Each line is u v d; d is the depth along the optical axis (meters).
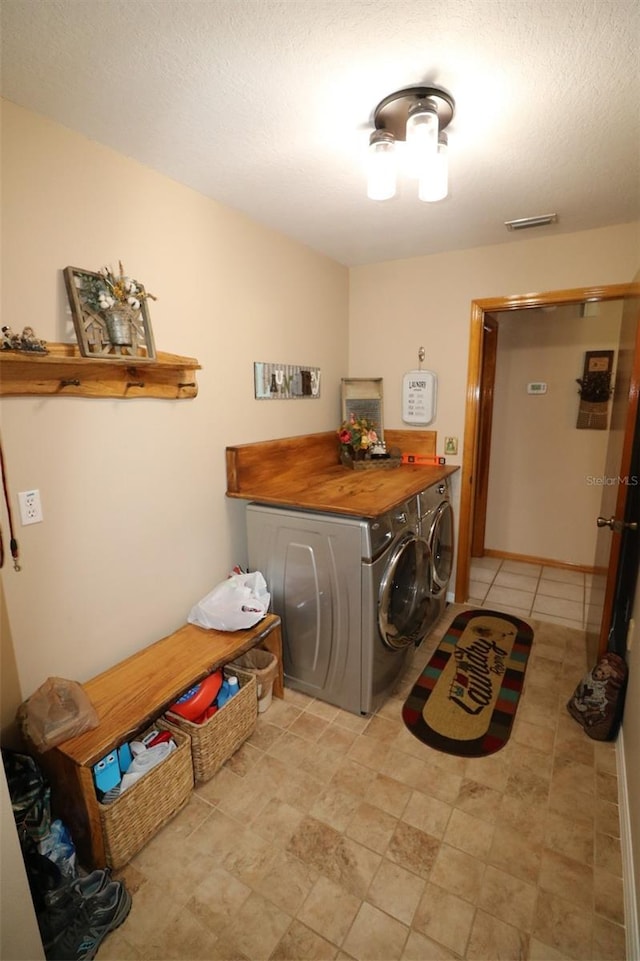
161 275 1.81
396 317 3.01
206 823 1.54
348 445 2.90
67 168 1.46
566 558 3.76
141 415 1.78
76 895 1.21
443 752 1.83
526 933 1.23
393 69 1.19
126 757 1.48
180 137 1.52
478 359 2.80
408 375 3.00
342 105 1.35
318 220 2.27
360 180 1.84
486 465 3.88
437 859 1.42
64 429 1.52
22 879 1.00
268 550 2.12
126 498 1.75
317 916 1.27
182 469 1.98
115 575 1.74
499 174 1.77
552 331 3.53
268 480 2.38
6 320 1.34
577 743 1.88
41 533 1.48
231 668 2.00
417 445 3.06
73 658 1.61
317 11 1.00
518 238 2.53
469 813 1.57
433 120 1.30
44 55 1.13
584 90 1.27
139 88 1.27
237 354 2.23
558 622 2.88
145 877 1.38
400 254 2.84
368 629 1.91
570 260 2.46
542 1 0.98
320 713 2.05
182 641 1.87
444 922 1.25
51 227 1.43
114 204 1.61
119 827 1.35
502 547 4.03
